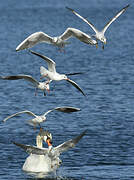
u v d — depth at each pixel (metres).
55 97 44.78
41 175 24.89
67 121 36.22
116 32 109.94
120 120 36.47
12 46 85.62
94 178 24.59
